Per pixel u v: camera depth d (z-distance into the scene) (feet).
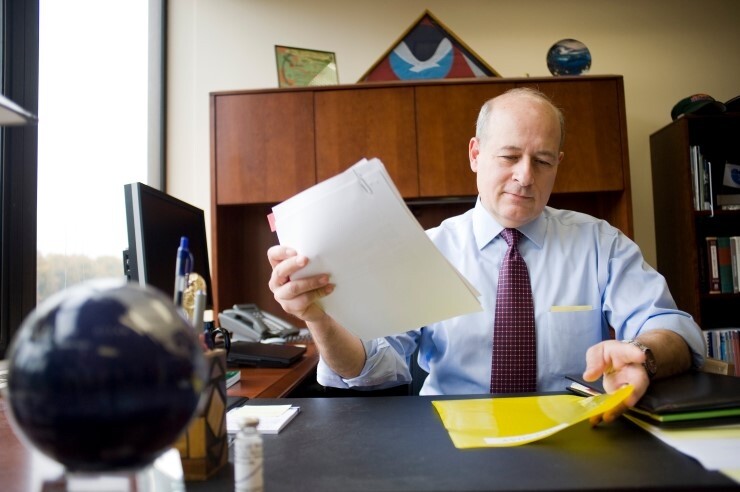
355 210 2.23
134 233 3.06
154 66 8.44
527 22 8.71
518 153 3.81
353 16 8.71
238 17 8.71
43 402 1.15
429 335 4.21
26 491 1.63
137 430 1.19
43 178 5.62
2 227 5.06
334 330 3.15
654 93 8.71
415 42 8.30
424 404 2.66
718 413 2.06
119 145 7.28
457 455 1.87
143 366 1.19
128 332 1.20
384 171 2.16
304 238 2.36
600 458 1.80
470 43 8.71
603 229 4.36
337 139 7.55
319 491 1.58
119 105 7.31
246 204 7.79
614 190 7.43
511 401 2.64
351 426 2.29
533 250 4.21
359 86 7.55
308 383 5.67
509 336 3.92
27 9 5.32
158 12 8.52
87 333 1.18
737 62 8.73
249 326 6.57
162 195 3.53
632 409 2.21
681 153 7.53
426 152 7.49
